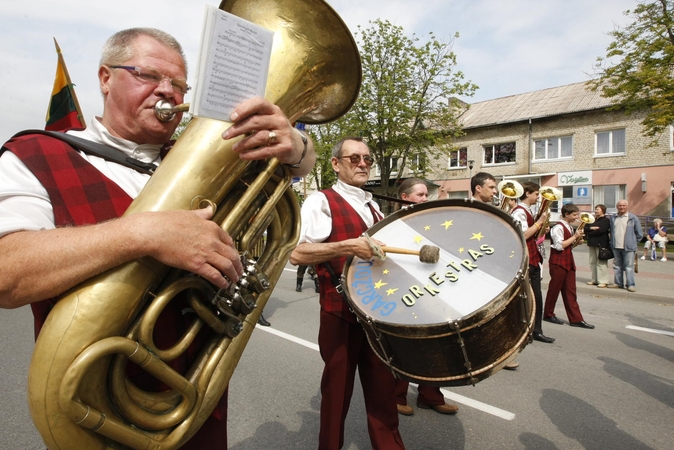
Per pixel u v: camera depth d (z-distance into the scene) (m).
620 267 8.17
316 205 2.50
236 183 1.20
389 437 2.21
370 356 2.28
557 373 3.89
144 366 0.94
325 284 2.32
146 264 0.96
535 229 4.57
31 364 0.88
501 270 1.79
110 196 1.14
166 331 1.16
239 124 1.06
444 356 1.59
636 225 8.00
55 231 0.91
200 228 0.97
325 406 2.24
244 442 2.73
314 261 2.19
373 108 17.89
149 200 1.01
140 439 0.97
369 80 17.73
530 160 21.61
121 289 0.91
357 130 17.70
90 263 0.88
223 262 1.00
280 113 1.13
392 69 17.73
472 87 17.80
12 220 0.93
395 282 1.97
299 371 3.89
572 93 21.94
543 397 3.39
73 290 0.90
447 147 19.70
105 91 1.29
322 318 2.32
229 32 1.01
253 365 4.04
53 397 0.85
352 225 2.46
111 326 0.90
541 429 2.89
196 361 1.16
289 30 1.37
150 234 0.90
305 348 4.53
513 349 1.65
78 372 0.84
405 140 18.42
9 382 3.63
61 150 1.13
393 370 1.79
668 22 11.80
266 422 2.98
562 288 5.64
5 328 5.35
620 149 19.52
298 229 1.52
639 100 13.26
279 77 1.34
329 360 2.26
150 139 1.32
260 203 1.26
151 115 1.26
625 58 12.77
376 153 19.12
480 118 23.56
